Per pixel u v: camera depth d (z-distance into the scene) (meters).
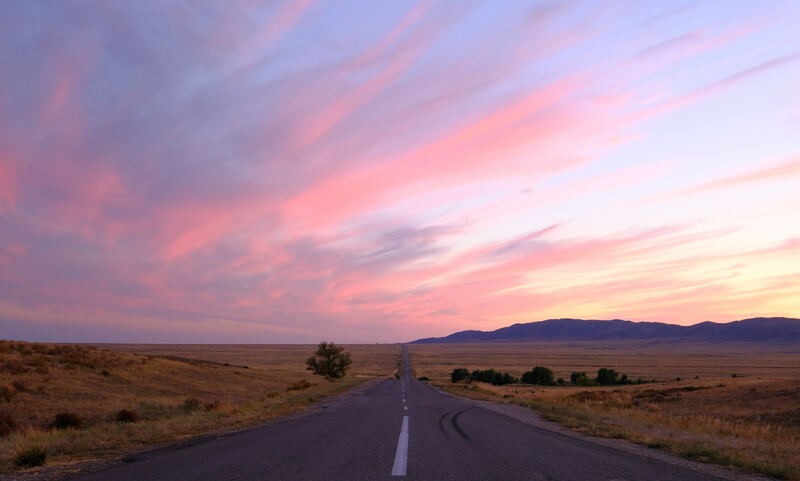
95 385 37.88
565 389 72.44
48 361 41.72
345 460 10.20
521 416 21.97
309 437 14.03
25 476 9.47
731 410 39.50
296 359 169.50
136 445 13.67
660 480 8.52
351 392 44.50
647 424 19.33
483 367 146.75
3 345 44.06
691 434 16.45
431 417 20.52
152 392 39.97
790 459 11.45
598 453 11.45
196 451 11.80
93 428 18.31
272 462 10.04
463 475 8.70
